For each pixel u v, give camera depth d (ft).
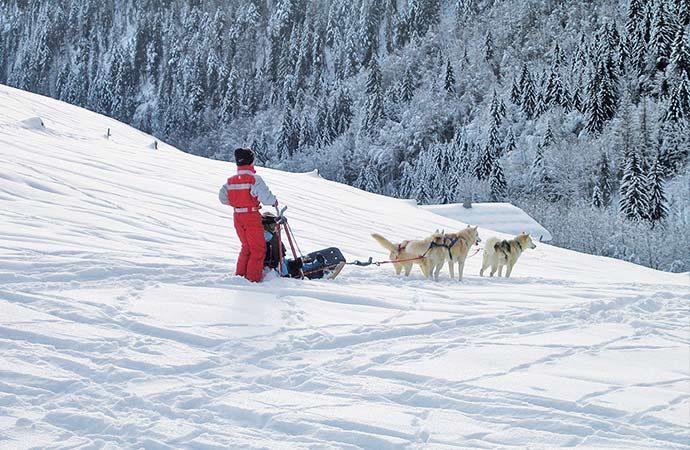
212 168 72.38
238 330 16.84
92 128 111.45
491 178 284.82
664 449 10.48
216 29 510.58
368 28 479.41
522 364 15.33
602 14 399.65
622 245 215.92
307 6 504.84
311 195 69.10
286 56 474.49
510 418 11.70
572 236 225.56
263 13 520.83
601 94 310.04
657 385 14.08
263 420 11.29
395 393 12.80
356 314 19.86
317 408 11.87
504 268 46.70
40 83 514.68
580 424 11.39
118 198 40.01
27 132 65.51
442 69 401.29
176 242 31.30
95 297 18.58
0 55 549.13
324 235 44.91
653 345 17.94
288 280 23.93
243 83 460.96
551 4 424.87
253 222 23.24
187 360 14.16
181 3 543.80
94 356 13.97
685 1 342.85
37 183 37.17
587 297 26.58
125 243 28.48
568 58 381.60
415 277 30.86
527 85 347.77
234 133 437.17
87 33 538.06
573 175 275.80
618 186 271.08
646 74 327.47
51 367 13.04
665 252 210.79
